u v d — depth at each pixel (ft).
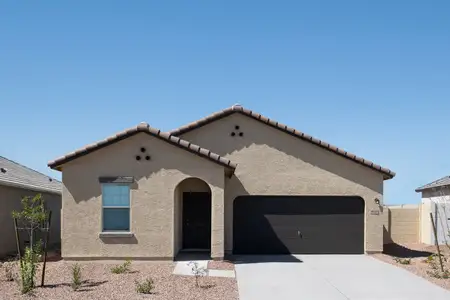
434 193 90.02
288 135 62.18
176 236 55.83
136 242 52.21
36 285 40.19
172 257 52.16
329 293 38.65
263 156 61.98
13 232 62.54
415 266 52.70
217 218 53.36
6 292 37.35
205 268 49.08
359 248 61.62
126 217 52.80
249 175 61.72
